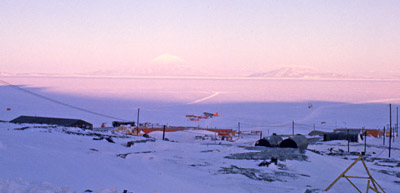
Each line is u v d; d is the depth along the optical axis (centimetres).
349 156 5722
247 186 3083
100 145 4894
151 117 17962
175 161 4269
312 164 4312
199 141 8469
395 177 3897
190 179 3269
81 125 8194
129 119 16438
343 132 9212
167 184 2831
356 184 3350
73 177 2347
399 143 8681
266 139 6556
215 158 4678
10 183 1608
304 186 3170
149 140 6334
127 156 4162
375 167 4566
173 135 9306
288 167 4122
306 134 11794
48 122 7988
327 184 3297
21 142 3781
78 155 3525
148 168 3594
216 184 3123
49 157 2945
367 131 10544
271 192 2886
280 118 18950
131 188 2394
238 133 11694
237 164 4259
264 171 3838
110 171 2944
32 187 1641
